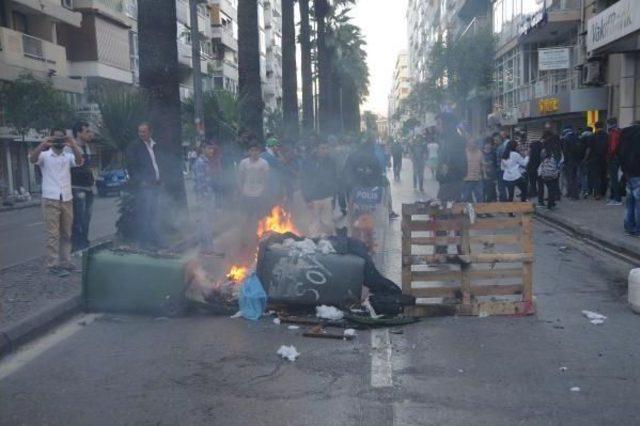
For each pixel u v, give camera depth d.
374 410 4.49
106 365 5.58
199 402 4.72
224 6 63.91
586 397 4.68
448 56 42.59
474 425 4.24
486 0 46.31
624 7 17.16
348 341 6.10
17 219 21.66
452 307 6.87
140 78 12.75
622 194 15.79
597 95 23.28
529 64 34.66
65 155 9.02
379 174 10.66
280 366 5.44
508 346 5.88
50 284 8.24
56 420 4.47
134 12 43.62
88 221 10.40
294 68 28.08
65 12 34.88
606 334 6.20
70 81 34.84
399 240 12.06
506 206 6.88
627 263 9.66
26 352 5.99
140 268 7.07
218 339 6.25
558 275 8.93
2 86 28.20
